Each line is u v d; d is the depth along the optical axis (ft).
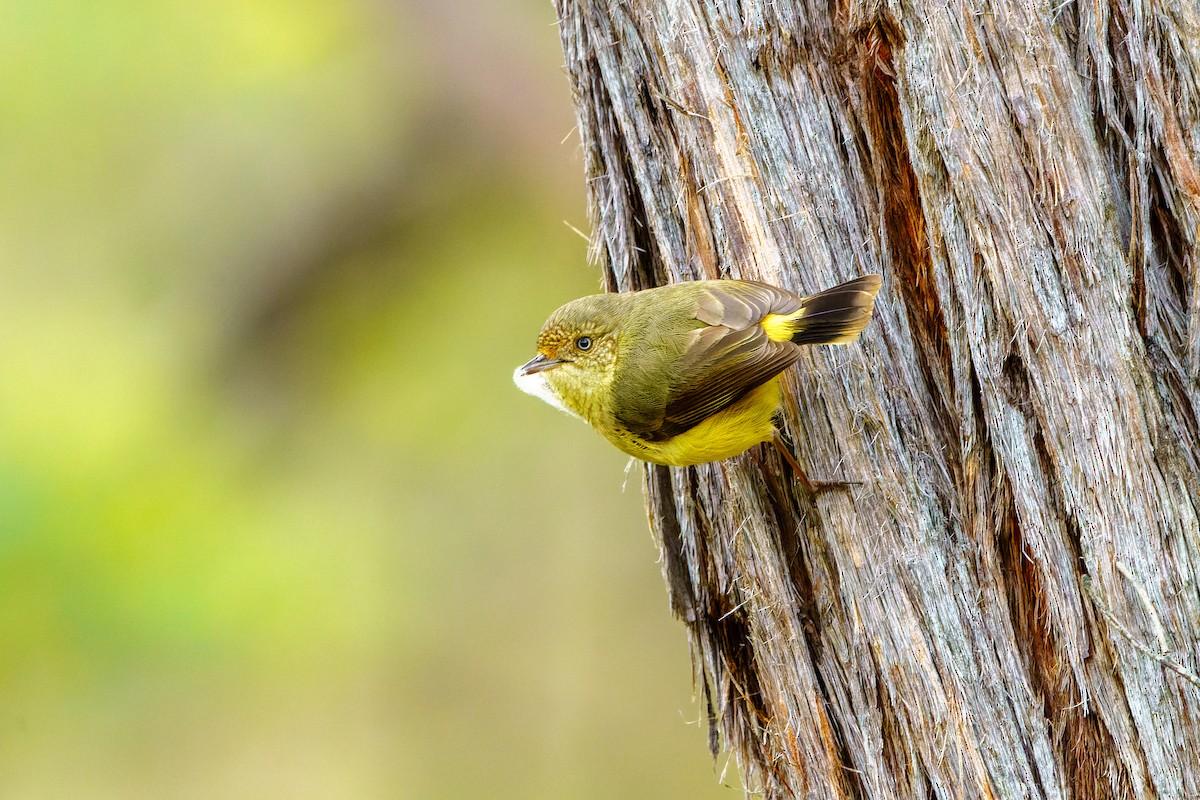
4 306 50.72
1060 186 20.42
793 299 22.07
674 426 23.22
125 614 42.57
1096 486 20.04
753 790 24.04
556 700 52.24
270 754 51.11
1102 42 20.45
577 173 46.98
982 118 20.83
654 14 23.89
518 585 53.98
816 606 22.72
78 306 50.60
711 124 23.39
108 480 44.14
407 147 47.60
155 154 50.93
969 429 21.49
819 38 23.03
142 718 47.57
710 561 24.64
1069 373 20.25
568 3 25.48
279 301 49.78
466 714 52.44
